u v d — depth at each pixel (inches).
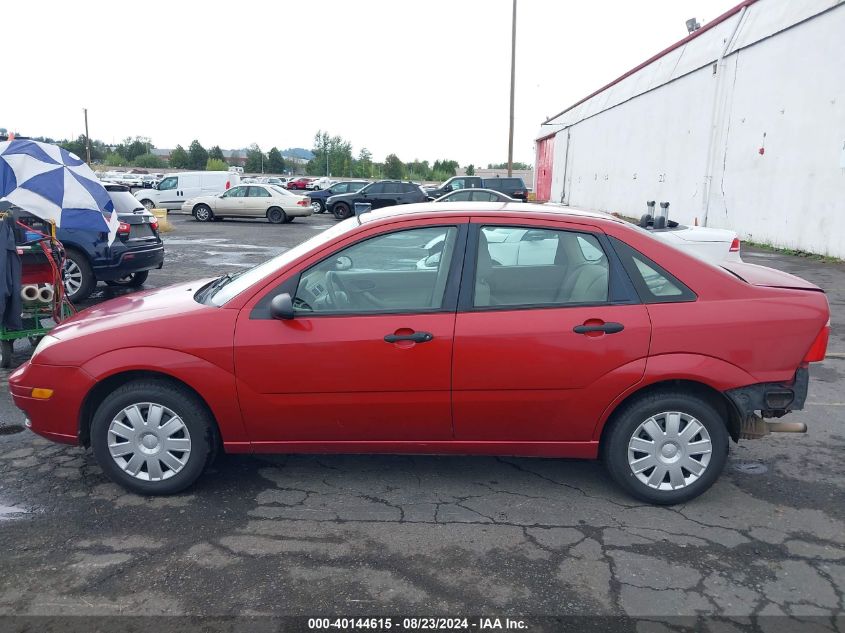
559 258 151.1
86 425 157.5
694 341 144.6
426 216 154.0
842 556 134.0
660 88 935.7
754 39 676.7
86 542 136.9
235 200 1024.9
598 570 128.3
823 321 147.5
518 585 123.4
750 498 158.1
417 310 147.7
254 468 172.4
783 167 631.8
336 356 146.3
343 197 1104.2
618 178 1133.1
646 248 149.8
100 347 150.3
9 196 263.0
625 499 156.9
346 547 135.7
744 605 118.2
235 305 150.3
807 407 223.3
